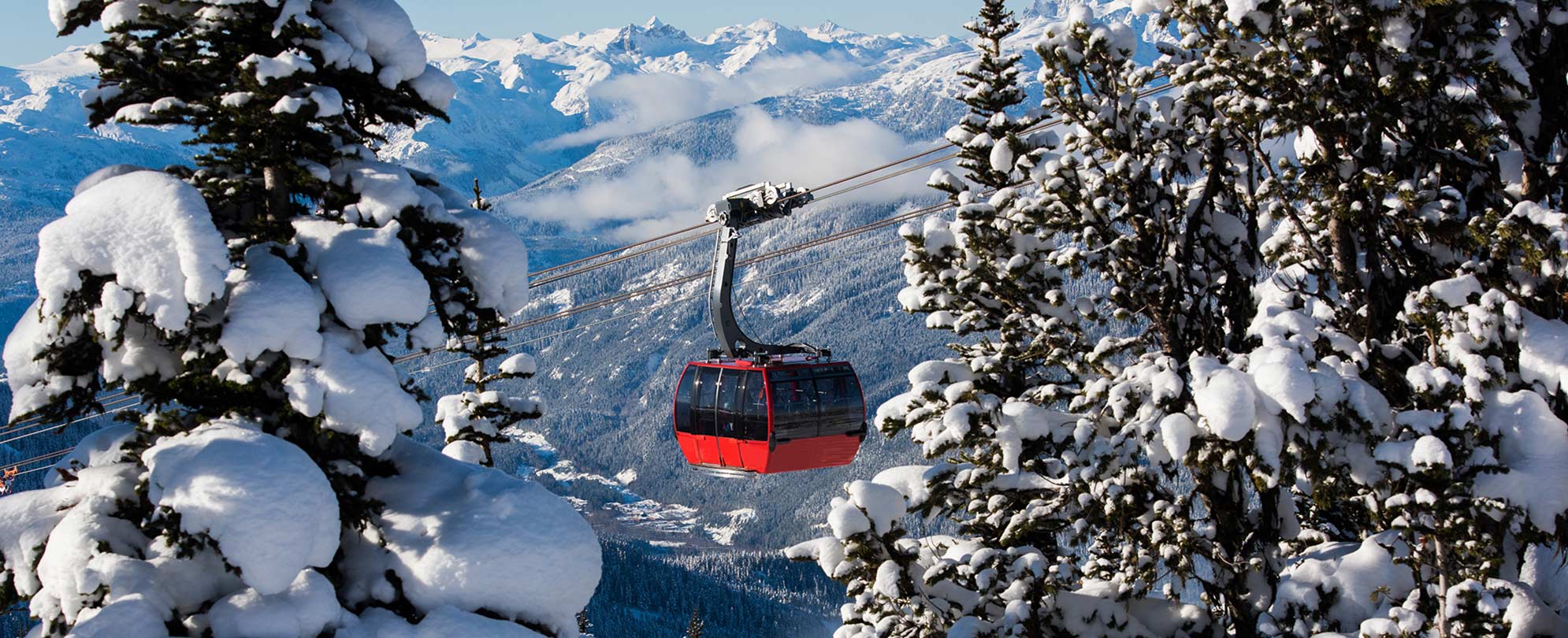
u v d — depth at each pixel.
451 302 12.71
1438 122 15.39
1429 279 15.92
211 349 10.89
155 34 12.08
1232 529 16.89
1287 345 13.63
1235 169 18.14
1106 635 16.80
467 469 12.60
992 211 17.50
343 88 12.85
